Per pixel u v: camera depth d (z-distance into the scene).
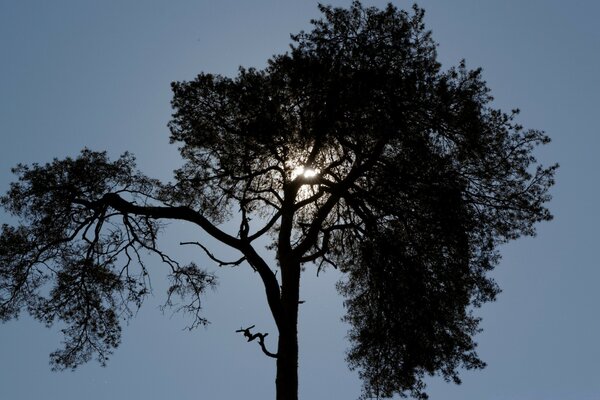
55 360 19.22
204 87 17.83
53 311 19.17
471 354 20.16
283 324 17.05
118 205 18.31
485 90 18.05
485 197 18.30
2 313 18.69
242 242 17.78
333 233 21.67
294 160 18.08
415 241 19.30
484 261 18.95
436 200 17.64
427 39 18.17
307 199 18.69
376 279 20.19
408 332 19.77
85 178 18.44
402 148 17.73
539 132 18.03
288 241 18.77
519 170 18.12
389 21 18.08
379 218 19.36
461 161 18.11
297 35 17.97
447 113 17.17
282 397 16.14
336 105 16.94
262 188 19.80
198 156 19.25
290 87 17.31
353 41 17.78
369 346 20.42
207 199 19.97
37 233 18.56
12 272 18.52
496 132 17.97
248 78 17.77
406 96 16.94
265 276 17.48
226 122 18.17
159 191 19.34
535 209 18.03
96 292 19.36
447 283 19.34
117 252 19.20
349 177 18.28
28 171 18.47
